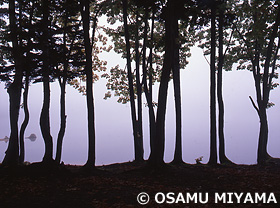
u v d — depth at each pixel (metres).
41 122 14.74
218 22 21.09
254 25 17.91
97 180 12.28
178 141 19.27
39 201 8.98
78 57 20.00
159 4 17.47
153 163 14.76
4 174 12.84
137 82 23.16
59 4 18.09
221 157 20.17
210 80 19.88
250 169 16.31
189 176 13.74
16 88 16.22
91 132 15.37
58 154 20.59
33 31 16.36
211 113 19.52
